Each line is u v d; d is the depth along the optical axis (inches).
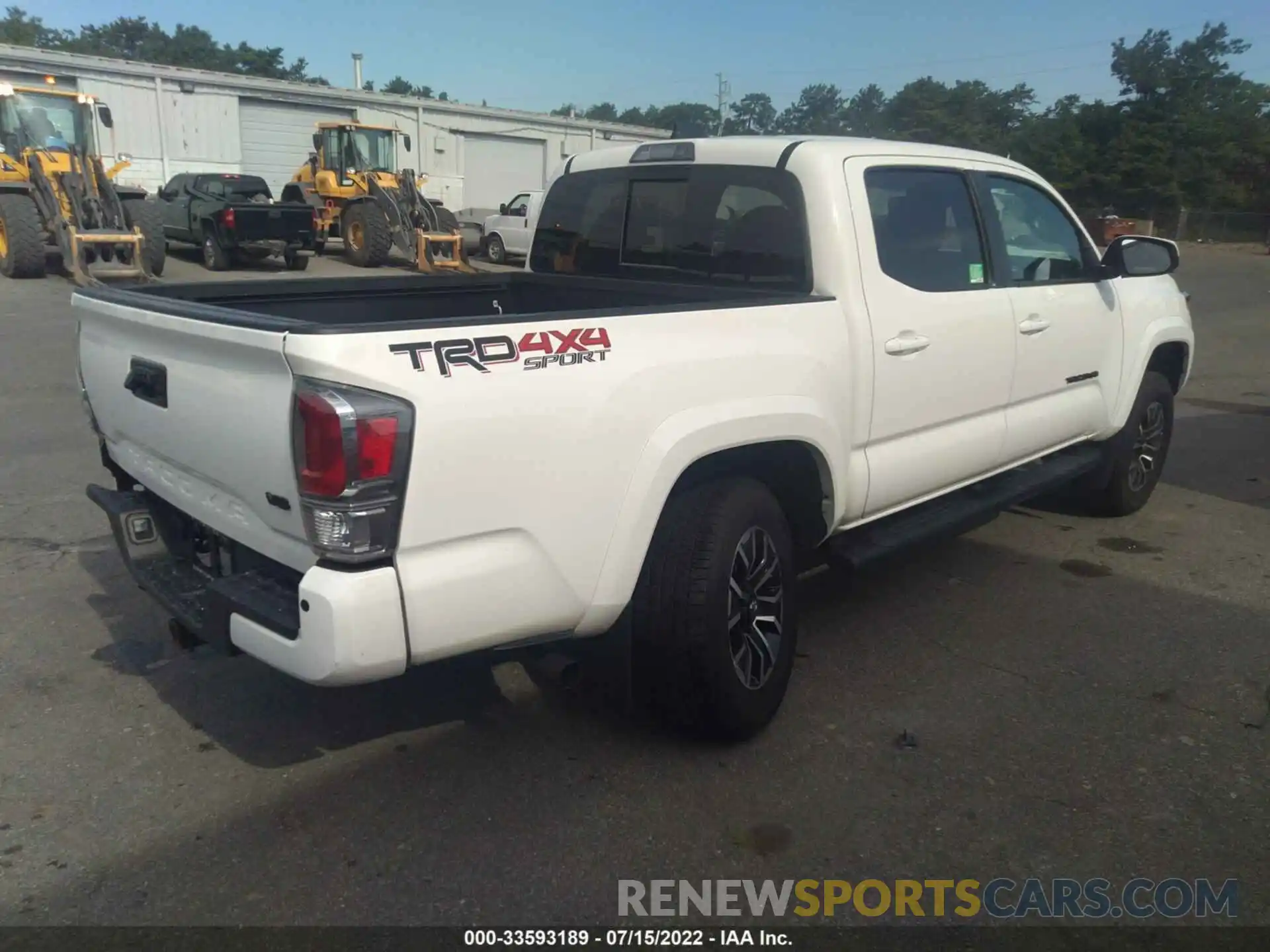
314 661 102.0
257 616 109.1
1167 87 1926.7
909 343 156.6
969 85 2210.9
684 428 123.0
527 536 111.0
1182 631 174.4
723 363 127.6
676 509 128.8
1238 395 396.2
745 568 133.2
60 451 279.7
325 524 100.1
